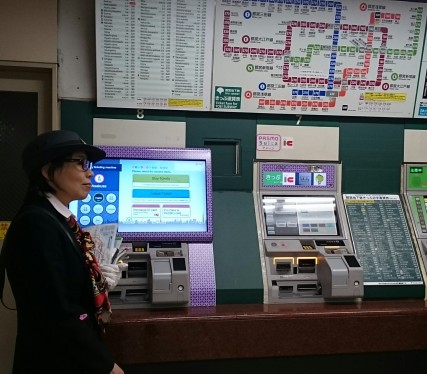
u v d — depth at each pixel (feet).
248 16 8.95
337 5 9.16
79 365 5.19
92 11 8.87
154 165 8.76
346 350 7.59
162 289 7.62
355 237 9.11
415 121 10.02
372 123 9.86
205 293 8.06
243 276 8.29
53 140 5.41
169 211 8.58
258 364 7.97
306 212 9.25
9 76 8.86
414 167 9.96
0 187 8.82
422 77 9.74
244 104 9.25
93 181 8.48
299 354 7.45
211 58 8.99
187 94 9.04
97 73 8.70
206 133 9.28
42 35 8.64
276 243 8.66
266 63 9.18
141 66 8.81
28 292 5.00
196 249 8.41
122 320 6.98
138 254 8.05
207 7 8.79
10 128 8.89
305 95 9.43
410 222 9.52
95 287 5.58
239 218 8.95
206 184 8.79
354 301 8.42
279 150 9.52
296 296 8.43
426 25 9.53
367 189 9.77
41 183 5.56
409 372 8.51
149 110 9.08
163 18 8.71
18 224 5.15
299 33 9.16
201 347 7.18
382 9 9.32
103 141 8.95
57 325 4.93
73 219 5.71
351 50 9.38
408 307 7.96
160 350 7.07
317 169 9.55
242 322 7.28
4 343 8.57
